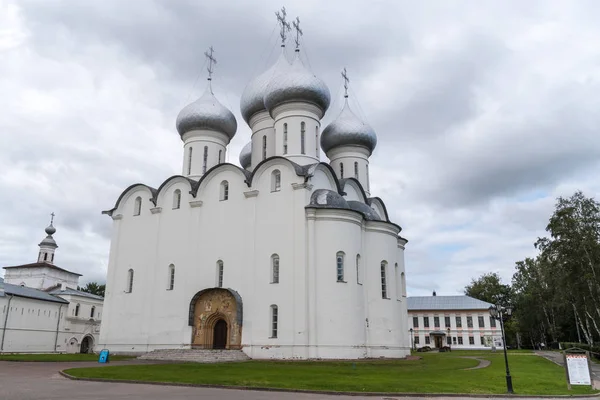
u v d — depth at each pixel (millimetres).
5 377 20547
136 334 38312
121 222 42188
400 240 41969
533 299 74000
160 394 15758
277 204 34938
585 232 41656
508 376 17766
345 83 46250
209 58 47031
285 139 39188
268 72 43844
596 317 45438
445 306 75562
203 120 43844
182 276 37500
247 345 33125
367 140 43969
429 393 16625
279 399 14859
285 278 33219
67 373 21859
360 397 16078
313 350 31328
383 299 36188
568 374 18891
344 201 35750
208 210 37906
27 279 67812
